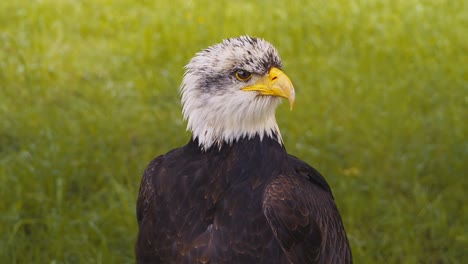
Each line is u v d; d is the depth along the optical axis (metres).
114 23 18.39
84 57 16.80
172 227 7.32
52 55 16.70
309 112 14.41
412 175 12.55
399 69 16.25
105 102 14.78
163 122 14.04
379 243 11.11
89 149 12.81
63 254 10.49
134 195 11.59
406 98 14.95
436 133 13.79
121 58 16.75
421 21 18.47
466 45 17.33
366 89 15.34
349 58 16.83
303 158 12.81
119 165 12.51
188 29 17.75
